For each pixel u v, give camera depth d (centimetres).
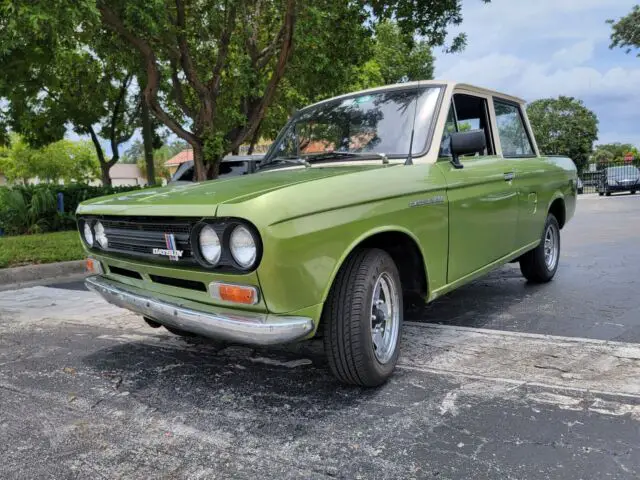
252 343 255
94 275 367
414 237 316
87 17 746
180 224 265
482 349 366
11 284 715
